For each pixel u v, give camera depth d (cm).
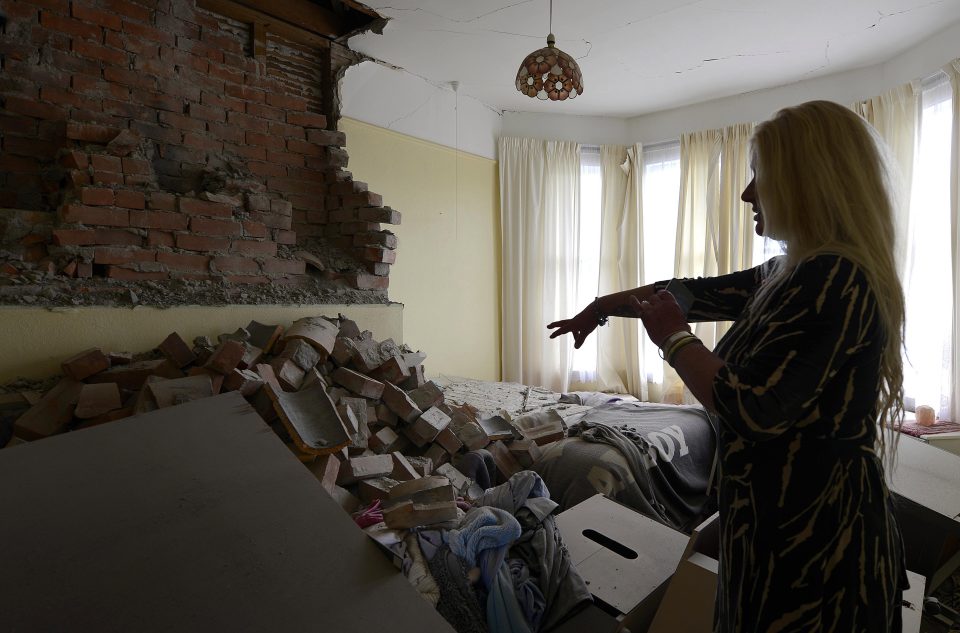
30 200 220
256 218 262
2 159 214
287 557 94
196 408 128
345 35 370
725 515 93
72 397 167
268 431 123
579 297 571
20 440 159
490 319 551
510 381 557
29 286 186
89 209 208
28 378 180
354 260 304
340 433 164
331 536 100
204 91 268
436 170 488
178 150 259
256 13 323
